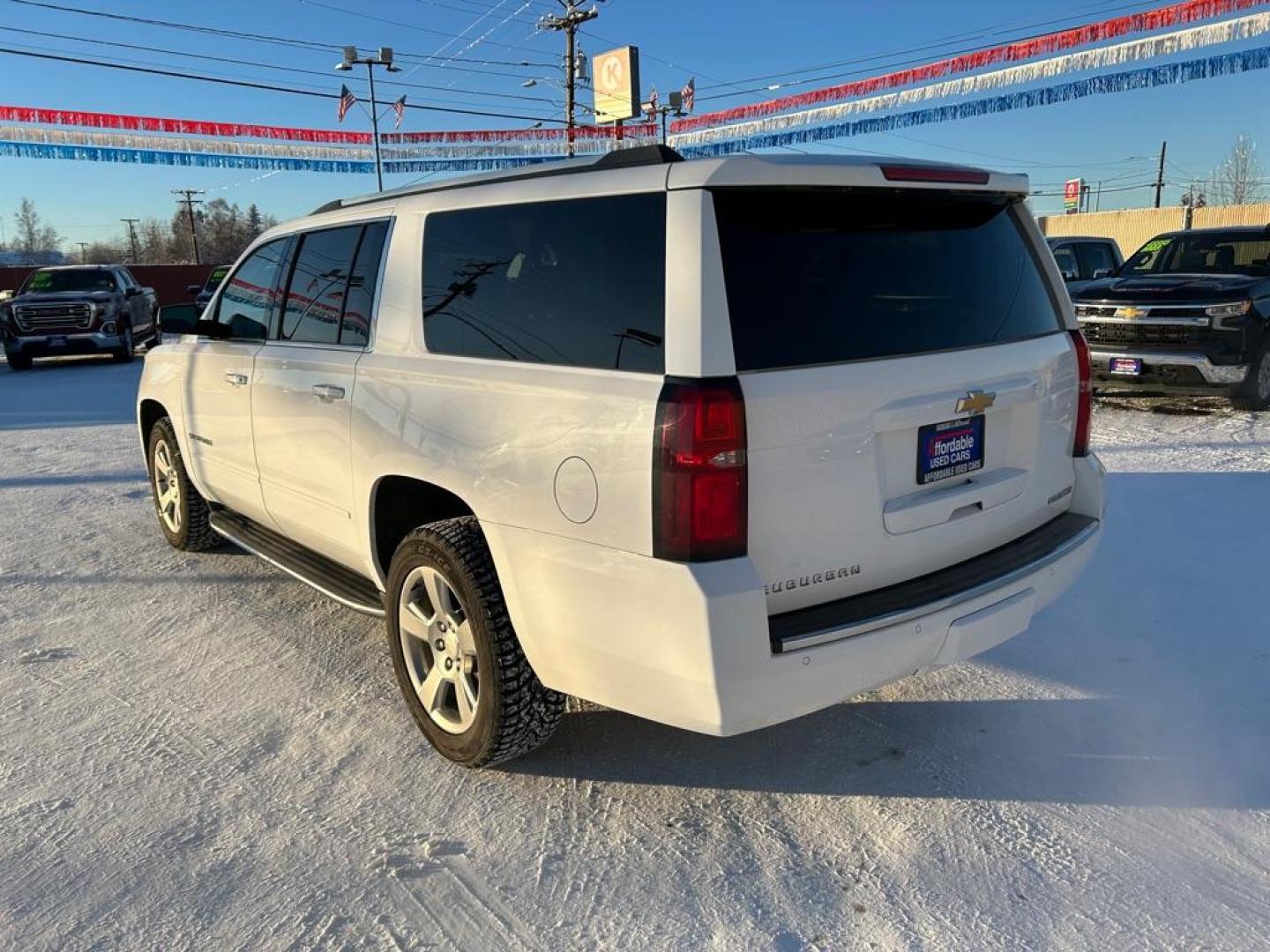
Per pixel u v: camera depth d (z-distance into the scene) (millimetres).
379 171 20234
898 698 3588
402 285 3354
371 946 2359
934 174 2793
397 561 3250
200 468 4867
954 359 2805
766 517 2430
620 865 2660
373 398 3332
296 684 3801
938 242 2910
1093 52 12039
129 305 18781
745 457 2359
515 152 21500
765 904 2488
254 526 4734
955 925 2396
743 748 3264
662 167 2531
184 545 5398
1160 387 9172
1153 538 5254
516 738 2975
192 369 4723
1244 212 35094
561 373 2684
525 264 2867
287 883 2588
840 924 2410
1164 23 11352
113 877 2613
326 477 3668
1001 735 3307
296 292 4023
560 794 3012
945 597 2707
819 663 2469
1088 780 3020
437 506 3547
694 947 2338
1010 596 2887
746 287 2436
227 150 18719
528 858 2695
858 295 2646
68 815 2898
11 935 2393
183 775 3131
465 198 3150
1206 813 2834
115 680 3852
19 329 17234
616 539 2500
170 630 4363
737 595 2334
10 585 4992
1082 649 3943
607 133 22484
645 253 2514
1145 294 9211
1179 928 2369
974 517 2930
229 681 3830
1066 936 2350
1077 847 2693
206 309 4801
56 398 13203
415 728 3438
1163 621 4172
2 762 3217
